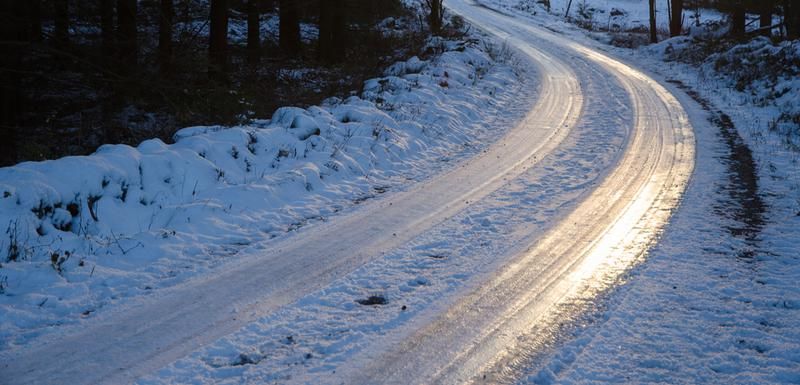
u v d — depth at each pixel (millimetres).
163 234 7051
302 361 4480
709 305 5254
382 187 9766
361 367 4395
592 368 4320
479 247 6941
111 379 4215
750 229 7168
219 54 14469
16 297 5457
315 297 5609
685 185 9219
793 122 13188
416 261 6531
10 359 4465
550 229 7504
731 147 11523
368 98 15062
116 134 11227
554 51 28438
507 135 13562
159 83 11555
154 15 19500
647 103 16672
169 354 4570
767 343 4562
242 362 4484
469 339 4816
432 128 13484
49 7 12500
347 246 7000
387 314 5258
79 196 7297
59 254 6371
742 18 27625
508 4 49625
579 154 11531
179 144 9398
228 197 8320
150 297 5625
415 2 37250
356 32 24125
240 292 5723
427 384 4184
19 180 7008
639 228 7434
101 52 11922
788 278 5730
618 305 5340
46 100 13320
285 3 20875
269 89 14789
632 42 32125
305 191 9117
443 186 9688
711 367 4277
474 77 19828
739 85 18344
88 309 5383
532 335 4863
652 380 4137
